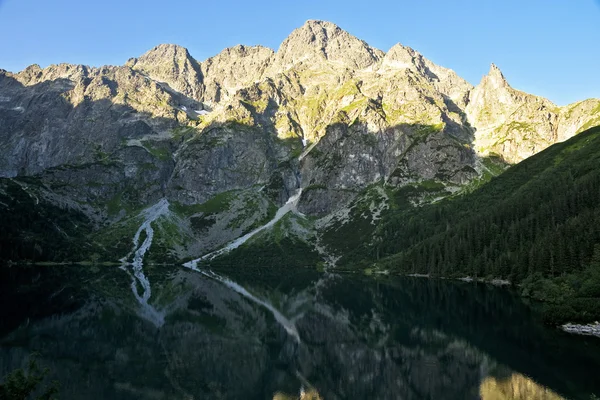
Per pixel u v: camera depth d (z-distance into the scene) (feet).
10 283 644.27
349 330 365.81
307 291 642.63
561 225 543.80
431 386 220.23
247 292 631.97
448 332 329.31
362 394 221.87
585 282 392.06
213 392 228.43
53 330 350.23
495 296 479.82
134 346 313.32
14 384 125.39
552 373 221.66
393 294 562.66
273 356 295.48
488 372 231.91
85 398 213.25
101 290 618.44
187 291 634.84
